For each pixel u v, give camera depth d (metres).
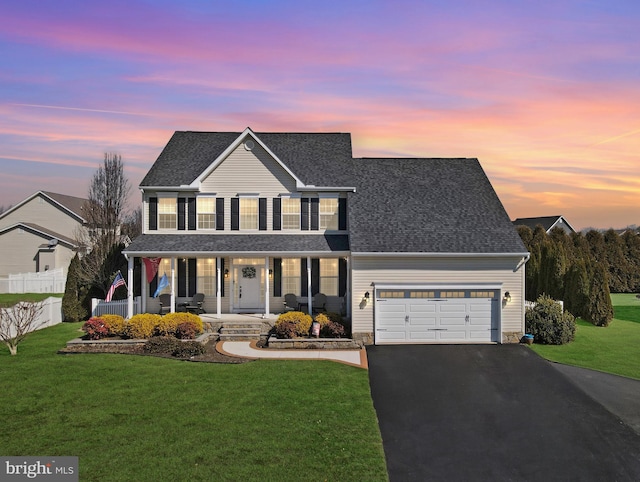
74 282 26.47
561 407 14.34
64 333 22.97
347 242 23.95
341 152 27.11
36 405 13.41
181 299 24.70
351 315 21.69
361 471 10.28
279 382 15.68
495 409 14.21
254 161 24.61
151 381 15.54
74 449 10.88
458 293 21.61
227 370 16.91
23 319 20.22
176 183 24.45
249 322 22.39
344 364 17.97
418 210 23.78
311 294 24.48
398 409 14.16
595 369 17.72
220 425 12.27
